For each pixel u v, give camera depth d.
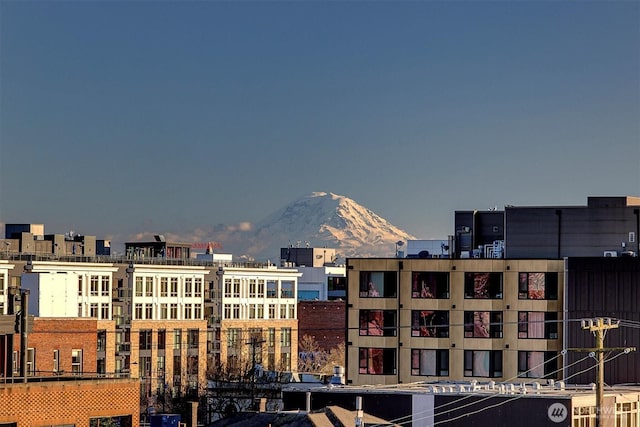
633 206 159.62
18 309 157.12
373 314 152.25
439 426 117.75
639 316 142.88
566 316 145.25
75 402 92.62
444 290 150.75
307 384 168.38
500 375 148.38
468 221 189.75
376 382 151.38
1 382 94.62
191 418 108.75
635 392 124.25
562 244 161.62
